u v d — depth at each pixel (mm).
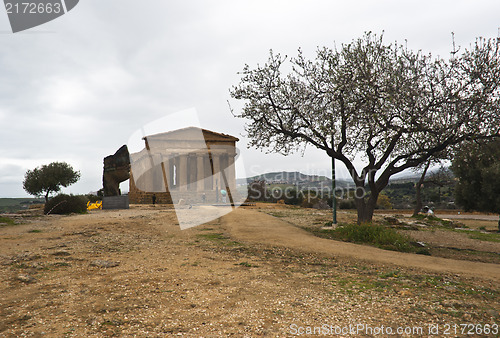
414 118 12867
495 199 33281
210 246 10812
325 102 15867
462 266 8961
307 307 5203
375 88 13688
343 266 8531
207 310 4934
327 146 15961
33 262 7691
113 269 7320
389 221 20422
